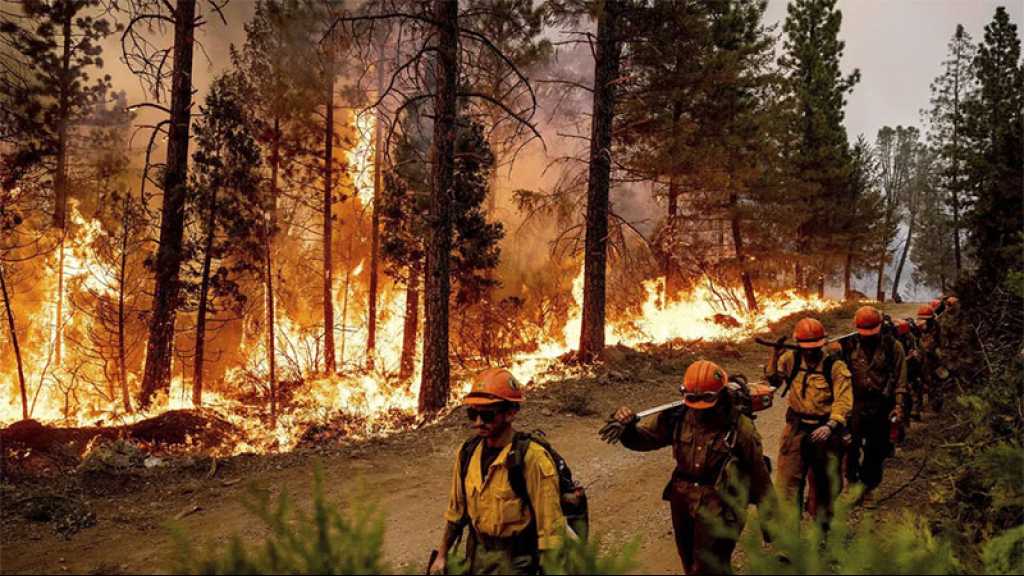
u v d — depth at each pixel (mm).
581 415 11203
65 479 7695
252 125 19391
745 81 23094
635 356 15977
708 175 21312
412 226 20766
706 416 3930
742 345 18406
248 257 17922
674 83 18844
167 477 7922
